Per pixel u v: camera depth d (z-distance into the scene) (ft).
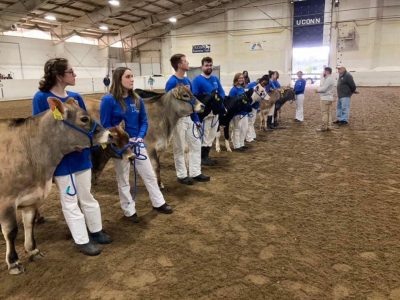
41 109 9.68
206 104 18.44
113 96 11.51
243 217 12.89
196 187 16.29
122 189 12.30
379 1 73.20
